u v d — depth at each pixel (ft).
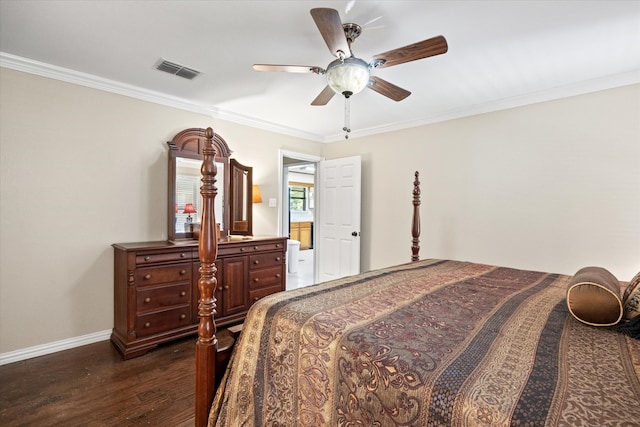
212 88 9.50
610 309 3.70
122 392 6.57
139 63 7.90
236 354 4.46
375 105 10.83
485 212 10.70
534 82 8.83
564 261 9.18
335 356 3.43
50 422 5.62
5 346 7.64
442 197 11.77
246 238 11.35
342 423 3.25
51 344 8.26
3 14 5.85
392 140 13.33
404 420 2.74
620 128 8.30
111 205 9.23
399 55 5.58
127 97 9.48
